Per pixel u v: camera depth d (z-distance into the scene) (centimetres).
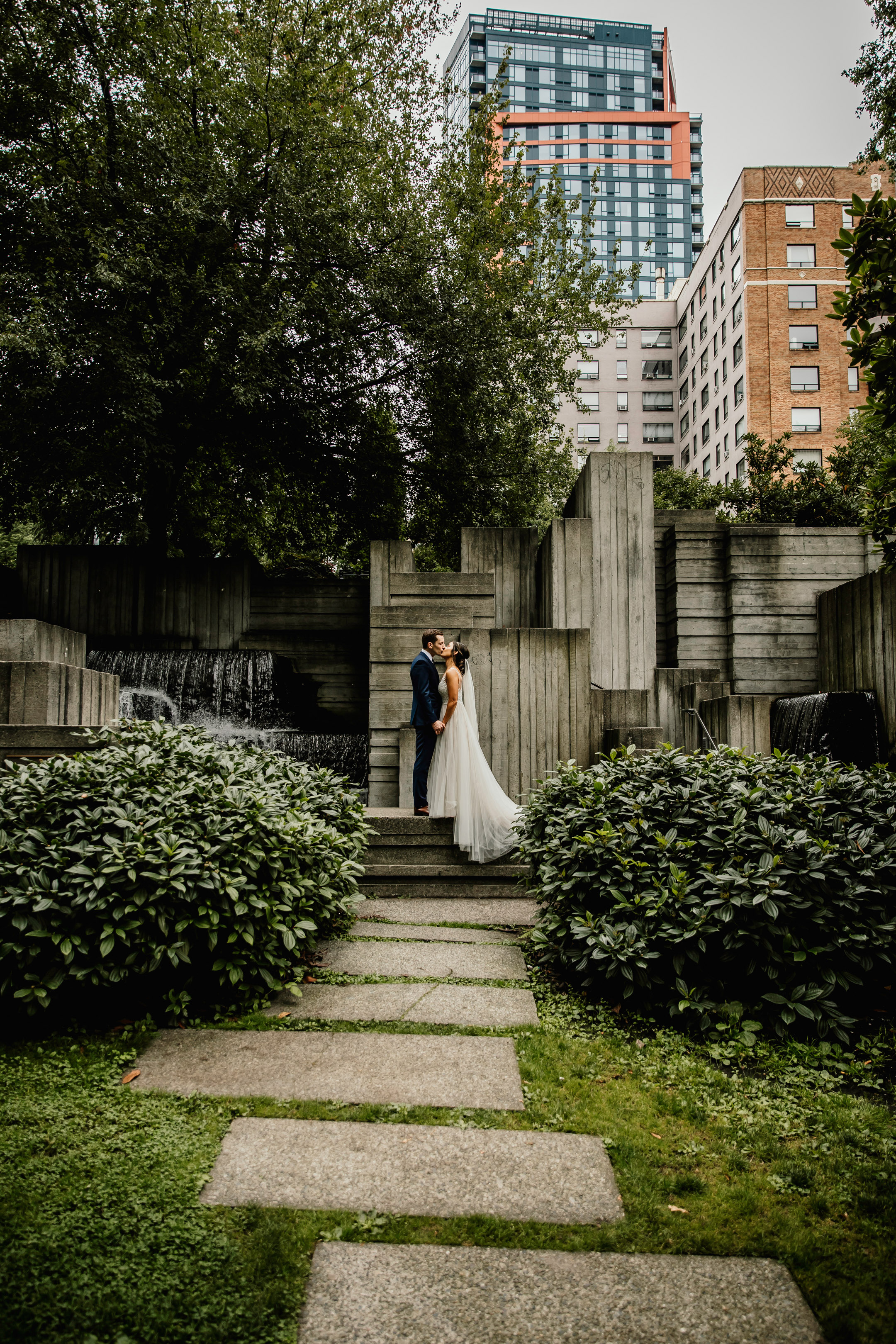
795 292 4169
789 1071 339
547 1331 197
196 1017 379
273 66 1338
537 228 1622
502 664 795
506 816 624
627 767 508
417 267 1384
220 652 1361
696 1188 257
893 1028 380
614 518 1101
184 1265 215
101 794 415
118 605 1504
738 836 407
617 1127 292
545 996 414
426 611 876
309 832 461
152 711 1316
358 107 1452
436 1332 196
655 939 384
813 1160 276
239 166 1295
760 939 373
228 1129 286
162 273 1215
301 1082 321
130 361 1180
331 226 1297
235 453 1634
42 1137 274
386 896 617
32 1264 213
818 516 2042
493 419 1542
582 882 434
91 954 355
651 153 9544
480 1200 249
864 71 1260
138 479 1551
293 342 1391
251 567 1557
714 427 4878
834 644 1180
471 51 10344
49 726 638
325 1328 197
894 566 461
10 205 1260
